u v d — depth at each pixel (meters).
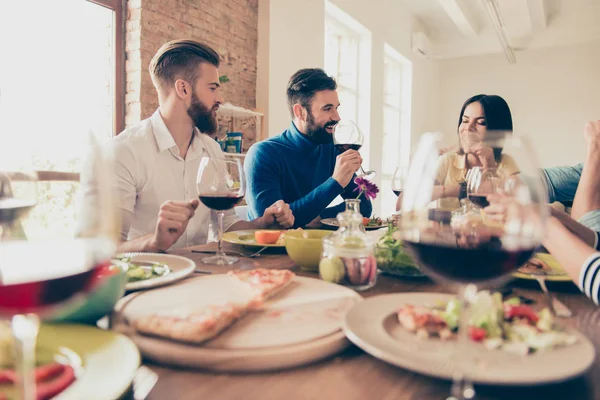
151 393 0.40
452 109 9.29
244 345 0.46
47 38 2.61
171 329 0.47
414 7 7.20
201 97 1.74
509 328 0.50
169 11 3.12
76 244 0.36
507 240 0.41
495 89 8.85
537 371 0.39
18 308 0.33
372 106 6.07
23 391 0.33
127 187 1.56
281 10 4.09
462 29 7.54
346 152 1.82
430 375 0.41
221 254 1.02
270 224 1.45
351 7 5.33
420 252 0.43
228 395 0.39
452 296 0.63
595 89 8.01
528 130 8.58
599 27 7.29
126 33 3.00
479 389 0.41
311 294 0.67
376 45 6.10
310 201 1.71
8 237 0.39
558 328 0.50
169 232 1.04
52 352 0.43
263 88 3.99
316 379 0.43
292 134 2.23
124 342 0.45
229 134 3.48
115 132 3.01
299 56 4.39
